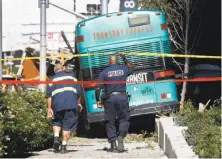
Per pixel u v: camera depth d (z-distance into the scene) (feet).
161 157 61.82
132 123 103.96
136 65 94.17
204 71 116.88
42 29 110.52
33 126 69.36
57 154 69.05
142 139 91.09
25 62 158.20
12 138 64.59
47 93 71.82
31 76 157.89
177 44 122.52
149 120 103.09
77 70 103.76
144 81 94.02
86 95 95.55
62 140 73.51
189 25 121.90
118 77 68.90
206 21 125.70
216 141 49.88
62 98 70.44
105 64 94.32
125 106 68.64
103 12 119.03
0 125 58.80
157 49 94.79
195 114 70.44
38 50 176.24
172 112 87.97
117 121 70.90
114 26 95.09
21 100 73.56
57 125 72.54
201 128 57.93
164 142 66.80
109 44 94.79
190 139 55.67
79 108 73.51
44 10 110.73
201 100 118.21
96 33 95.04
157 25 95.09
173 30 122.52
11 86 103.14
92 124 103.55
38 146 76.89
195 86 117.91
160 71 94.22
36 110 78.33
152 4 122.01
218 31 125.80
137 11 95.25
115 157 62.90
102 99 69.41
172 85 94.94
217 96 116.37
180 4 118.93
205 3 122.93
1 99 62.13
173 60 116.06
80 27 95.50
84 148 79.15
